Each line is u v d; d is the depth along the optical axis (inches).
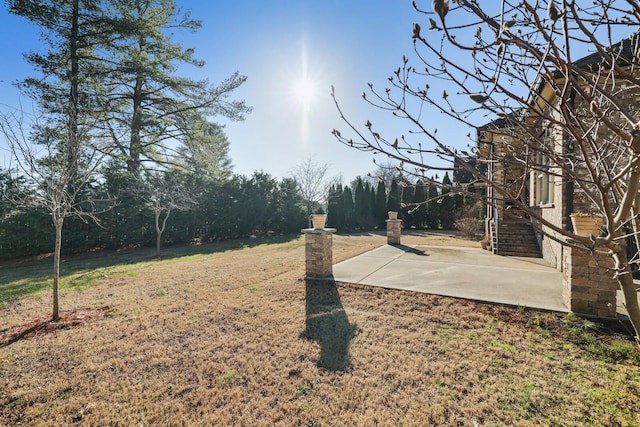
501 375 113.8
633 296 55.1
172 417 94.7
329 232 250.8
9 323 172.1
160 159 613.3
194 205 576.1
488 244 414.3
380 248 427.8
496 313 168.1
